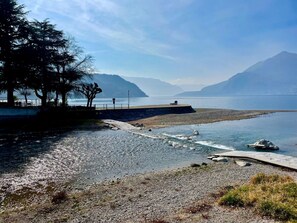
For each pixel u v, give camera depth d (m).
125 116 56.50
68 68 54.75
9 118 42.75
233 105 120.75
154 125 45.06
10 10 47.53
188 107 72.75
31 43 50.06
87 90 57.31
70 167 19.14
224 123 47.53
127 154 23.50
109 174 17.56
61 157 22.12
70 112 48.88
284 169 17.83
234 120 52.12
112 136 33.56
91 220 10.16
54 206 11.75
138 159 21.72
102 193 13.39
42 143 28.42
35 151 24.38
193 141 29.95
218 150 25.19
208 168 18.20
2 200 13.02
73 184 15.47
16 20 48.50
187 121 50.16
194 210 10.62
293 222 8.73
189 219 9.63
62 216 10.63
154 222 9.55
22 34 48.81
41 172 17.81
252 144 26.81
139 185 14.67
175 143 28.05
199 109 77.81
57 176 16.98
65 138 31.83
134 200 12.26
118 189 14.00
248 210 10.18
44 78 49.72
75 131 37.91
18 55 46.50
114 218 10.30
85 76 57.84
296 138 31.62
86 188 14.73
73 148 25.91
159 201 12.05
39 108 48.81
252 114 62.34
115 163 20.38
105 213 10.80
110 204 11.78
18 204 12.54
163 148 26.16
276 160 19.53
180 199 12.25
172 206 11.41
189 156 22.84
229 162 20.20
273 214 9.52
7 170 18.11
